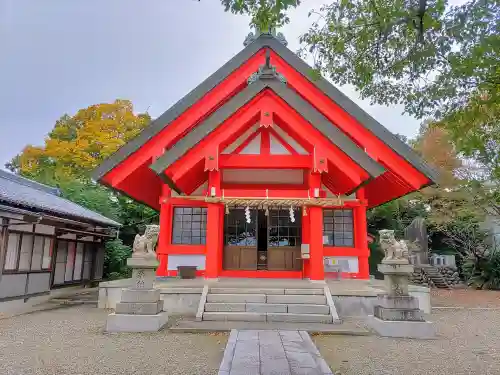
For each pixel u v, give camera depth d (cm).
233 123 959
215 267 949
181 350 542
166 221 1134
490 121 448
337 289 835
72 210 1315
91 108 2744
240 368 446
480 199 1622
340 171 970
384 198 1266
